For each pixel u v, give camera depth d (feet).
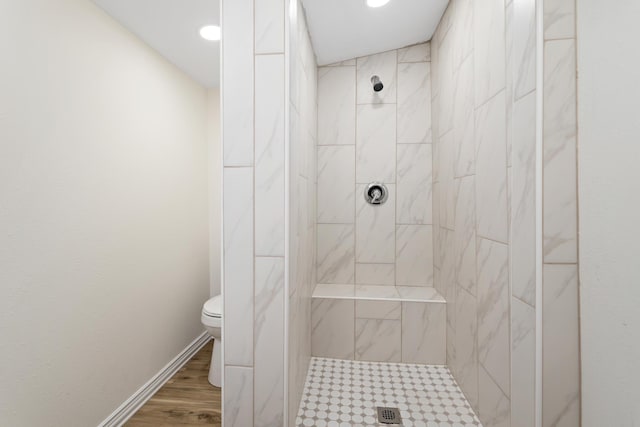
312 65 6.92
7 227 3.49
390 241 7.73
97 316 4.70
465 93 5.21
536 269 2.85
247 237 3.50
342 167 7.85
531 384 2.95
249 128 3.48
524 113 3.05
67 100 4.19
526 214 3.03
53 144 4.00
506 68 3.78
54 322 4.03
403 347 6.68
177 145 6.90
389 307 6.70
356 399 5.38
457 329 5.78
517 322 3.22
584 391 2.76
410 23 6.56
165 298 6.44
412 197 7.65
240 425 3.55
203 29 5.41
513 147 3.27
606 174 2.51
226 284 3.53
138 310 5.61
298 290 4.52
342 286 7.71
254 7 3.45
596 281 2.62
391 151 7.71
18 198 3.59
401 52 7.65
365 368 6.45
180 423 5.07
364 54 7.64
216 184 8.25
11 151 3.51
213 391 5.96
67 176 4.20
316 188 7.77
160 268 6.27
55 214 4.04
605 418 2.55
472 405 5.06
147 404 5.57
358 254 7.82
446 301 6.50
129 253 5.40
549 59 2.79
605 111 2.50
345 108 7.83
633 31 2.27
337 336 6.83
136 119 5.59
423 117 7.59
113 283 5.02
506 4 3.76
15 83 3.54
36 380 3.81
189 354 7.27
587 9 2.64
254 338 3.51
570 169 2.80
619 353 2.43
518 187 3.18
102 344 4.79
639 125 2.24
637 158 2.26
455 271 5.84
